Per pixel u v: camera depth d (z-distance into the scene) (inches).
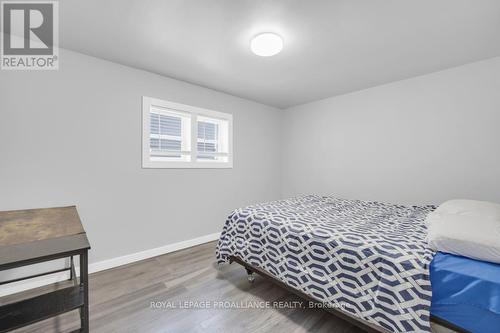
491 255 40.7
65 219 57.9
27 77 73.0
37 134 74.5
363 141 121.2
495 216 51.5
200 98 116.1
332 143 134.6
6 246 41.6
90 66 84.3
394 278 45.1
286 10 59.1
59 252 41.3
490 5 56.7
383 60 87.4
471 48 78.4
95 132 85.6
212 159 126.6
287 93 127.5
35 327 56.0
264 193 150.3
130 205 94.5
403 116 107.2
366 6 57.5
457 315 39.9
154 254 100.2
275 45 71.3
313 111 143.7
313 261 58.5
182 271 86.0
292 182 156.3
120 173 91.7
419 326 41.2
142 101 97.0
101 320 58.8
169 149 108.7
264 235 71.4
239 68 95.1
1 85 69.4
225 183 128.6
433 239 47.1
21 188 72.0
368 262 49.2
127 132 93.3
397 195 109.4
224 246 83.2
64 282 76.7
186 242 111.4
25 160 72.6
